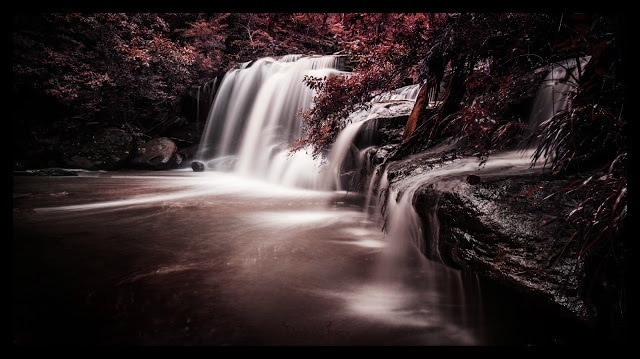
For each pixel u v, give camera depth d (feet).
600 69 10.08
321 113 23.68
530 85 14.85
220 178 43.45
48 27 47.29
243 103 51.85
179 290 11.82
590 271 8.19
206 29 65.51
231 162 49.14
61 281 12.39
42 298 11.07
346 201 27.50
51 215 22.59
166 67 55.42
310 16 21.31
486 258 10.37
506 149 16.75
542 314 8.98
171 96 58.13
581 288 8.21
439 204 12.64
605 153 10.53
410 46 19.33
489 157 16.42
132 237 17.83
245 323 9.80
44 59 46.16
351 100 23.04
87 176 43.62
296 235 18.45
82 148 48.62
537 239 9.59
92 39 49.60
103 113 53.21
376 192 22.24
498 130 14.56
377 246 16.69
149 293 11.53
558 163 11.43
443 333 9.58
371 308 10.91
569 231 9.25
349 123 30.12
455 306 11.16
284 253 15.65
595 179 9.41
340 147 30.12
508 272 9.63
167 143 52.31
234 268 13.85
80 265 13.92
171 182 39.60
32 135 46.47
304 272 13.55
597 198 8.53
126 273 13.19
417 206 14.01
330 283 12.63
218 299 11.19
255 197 29.76
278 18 20.99
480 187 11.89
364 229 19.58
